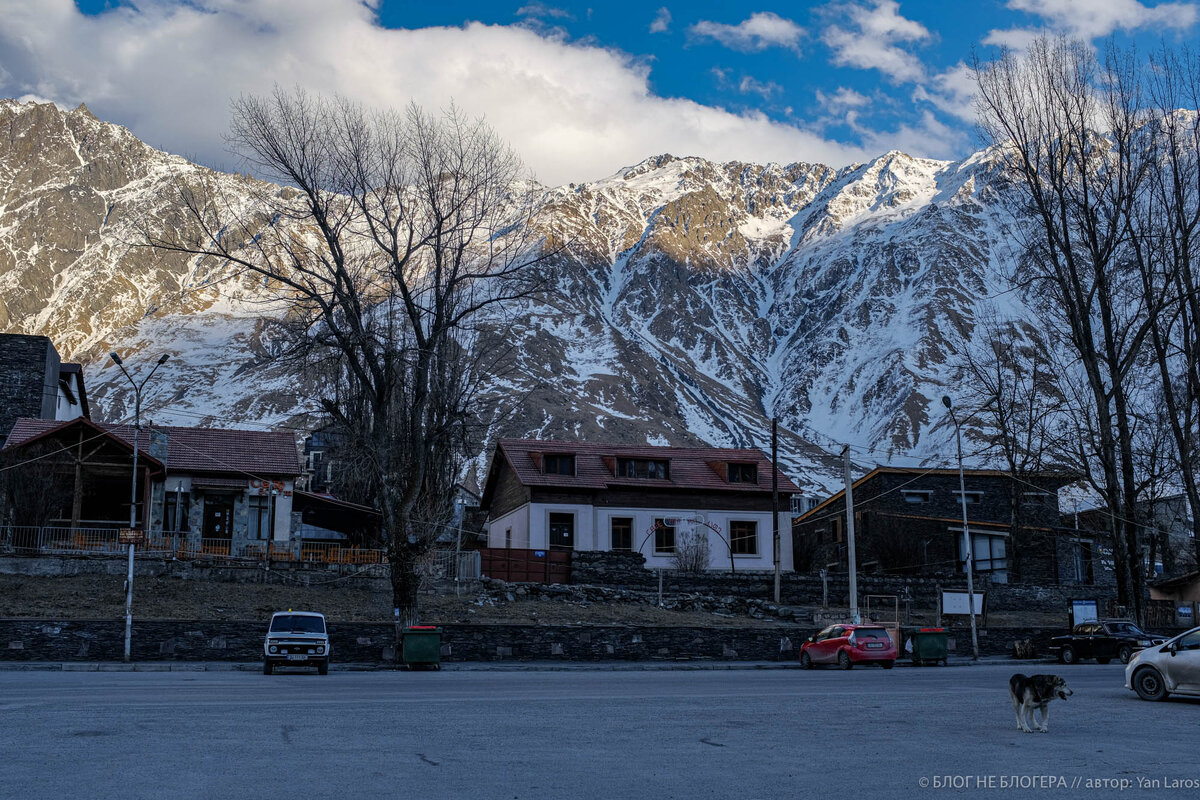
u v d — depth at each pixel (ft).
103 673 90.02
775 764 39.99
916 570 189.57
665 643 119.96
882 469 198.80
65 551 127.95
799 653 124.57
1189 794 35.12
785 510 193.67
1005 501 199.00
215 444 165.17
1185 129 138.62
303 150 112.57
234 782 34.27
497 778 36.17
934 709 60.44
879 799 33.73
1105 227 143.33
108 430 151.23
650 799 33.12
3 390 192.03
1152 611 153.79
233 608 122.83
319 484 235.61
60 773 34.96
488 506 221.66
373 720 51.19
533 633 115.75
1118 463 156.04
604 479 187.83
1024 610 167.43
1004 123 148.97
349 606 129.08
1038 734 49.39
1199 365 138.62
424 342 115.44
